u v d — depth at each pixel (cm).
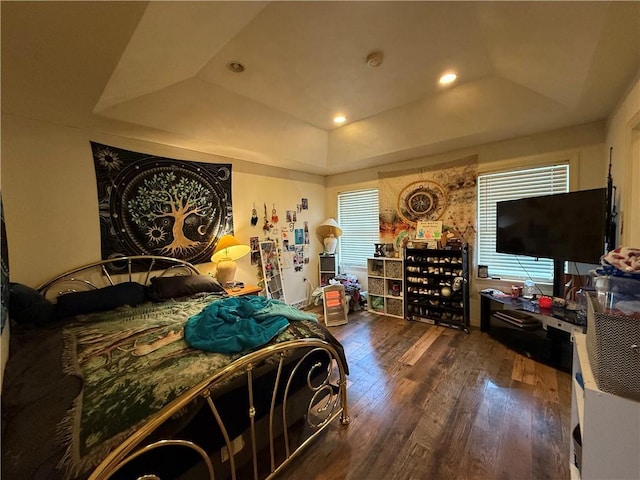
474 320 340
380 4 149
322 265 452
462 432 166
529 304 263
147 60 160
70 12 108
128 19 116
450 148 339
